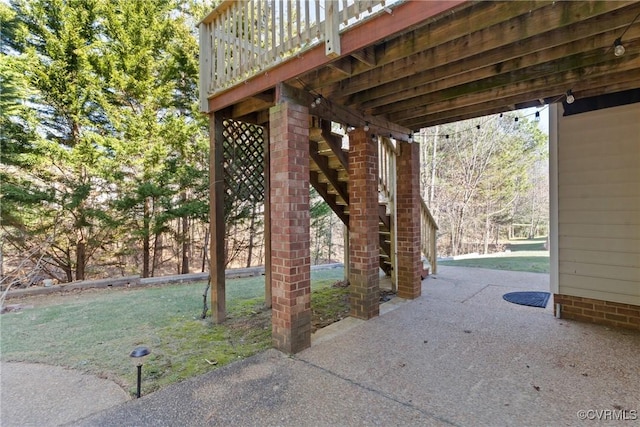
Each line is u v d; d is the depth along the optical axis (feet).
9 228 18.80
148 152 21.83
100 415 6.64
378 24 7.36
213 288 12.54
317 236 37.29
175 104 25.12
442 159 44.96
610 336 10.28
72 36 19.99
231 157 13.60
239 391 7.48
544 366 8.39
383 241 18.90
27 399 7.31
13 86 18.02
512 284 17.63
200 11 25.18
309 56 8.70
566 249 12.03
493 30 7.50
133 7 21.54
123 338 10.93
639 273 10.66
